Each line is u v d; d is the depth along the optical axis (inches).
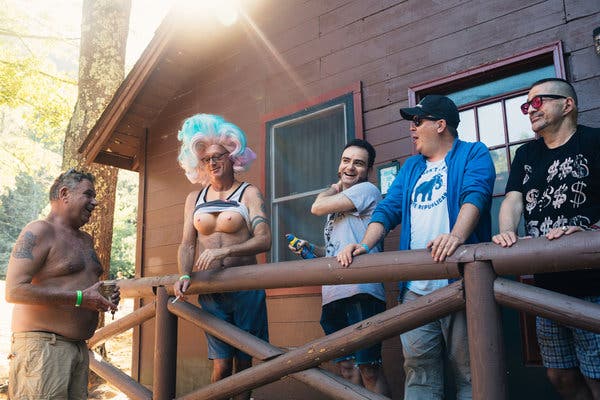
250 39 222.1
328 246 122.1
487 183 89.8
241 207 118.7
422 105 102.3
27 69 424.2
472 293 77.5
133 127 258.4
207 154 121.1
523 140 146.9
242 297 119.5
